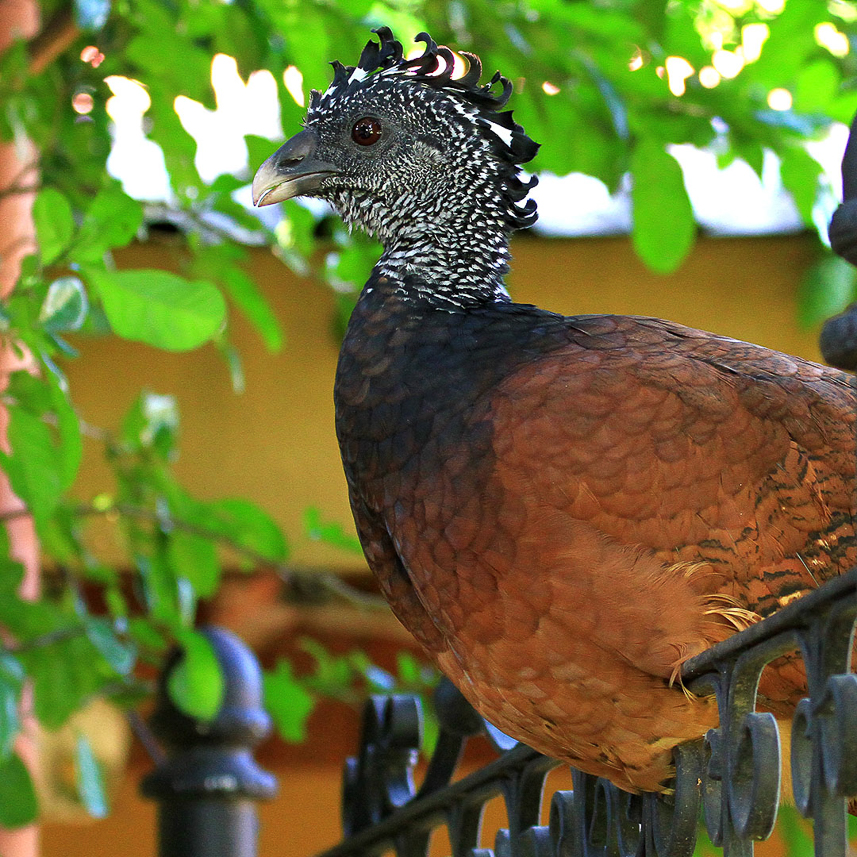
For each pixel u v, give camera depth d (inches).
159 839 173.0
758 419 131.8
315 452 346.6
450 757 152.7
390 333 144.3
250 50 205.6
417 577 135.8
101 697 241.1
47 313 161.5
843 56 233.5
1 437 203.0
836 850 82.6
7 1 230.4
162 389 343.6
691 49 228.5
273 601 369.7
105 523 335.0
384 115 161.0
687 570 123.9
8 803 186.1
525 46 209.9
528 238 339.3
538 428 127.5
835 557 131.5
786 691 132.4
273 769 393.7
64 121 236.8
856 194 82.6
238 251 231.9
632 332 140.5
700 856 220.1
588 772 137.3
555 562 124.8
